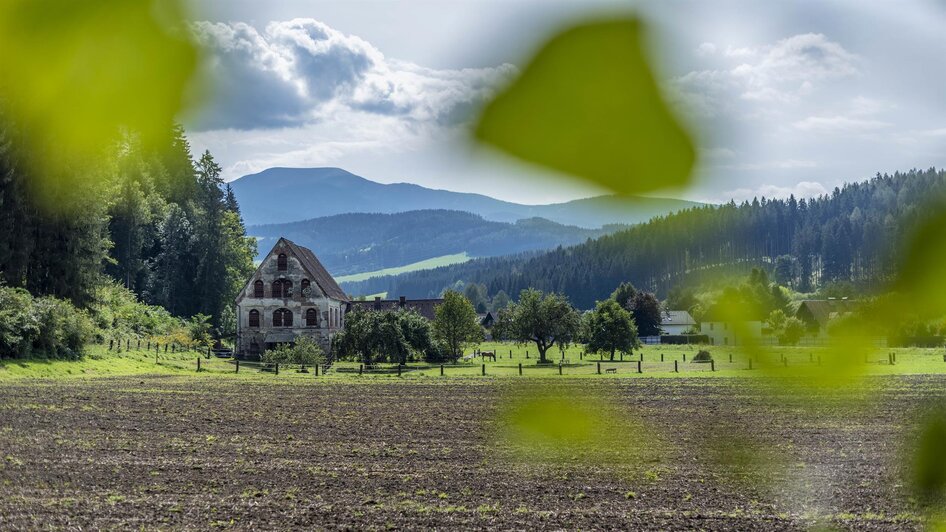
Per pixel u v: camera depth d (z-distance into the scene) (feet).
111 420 135.64
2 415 135.54
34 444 112.16
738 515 76.59
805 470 78.18
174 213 420.36
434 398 180.55
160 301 409.49
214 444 117.39
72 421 132.87
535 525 76.02
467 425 138.10
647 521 76.74
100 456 105.81
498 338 375.04
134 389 184.85
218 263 422.82
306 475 97.50
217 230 422.82
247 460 106.11
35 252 254.68
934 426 9.09
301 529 74.18
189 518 77.30
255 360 341.21
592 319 356.79
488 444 116.88
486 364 339.57
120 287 343.67
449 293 351.87
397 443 120.06
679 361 330.34
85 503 81.92
